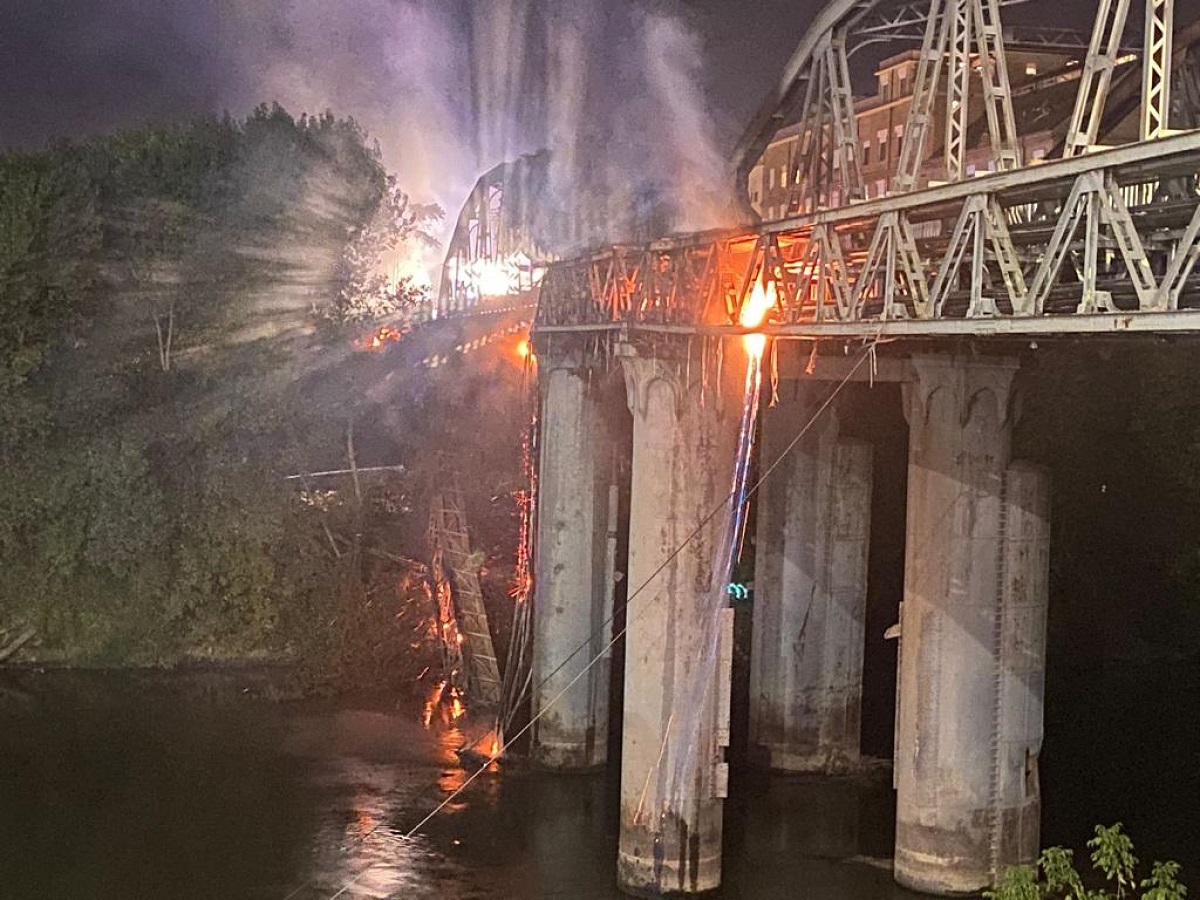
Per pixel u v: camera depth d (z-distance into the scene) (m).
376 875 31.77
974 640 29.12
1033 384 51.19
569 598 39.69
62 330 55.16
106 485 52.84
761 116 27.95
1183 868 32.09
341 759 41.31
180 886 30.98
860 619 39.38
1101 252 20.95
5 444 53.19
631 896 30.62
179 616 53.97
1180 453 51.78
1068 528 53.22
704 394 29.66
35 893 30.48
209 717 46.25
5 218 52.62
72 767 40.09
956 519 29.05
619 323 31.52
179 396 55.72
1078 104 17.33
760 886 30.58
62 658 53.41
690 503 29.92
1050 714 47.38
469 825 35.38
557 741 39.84
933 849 29.56
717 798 30.58
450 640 50.72
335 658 50.91
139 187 57.16
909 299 25.14
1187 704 48.75
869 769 39.53
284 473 56.03
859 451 38.88
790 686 38.66
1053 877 16.86
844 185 24.16
